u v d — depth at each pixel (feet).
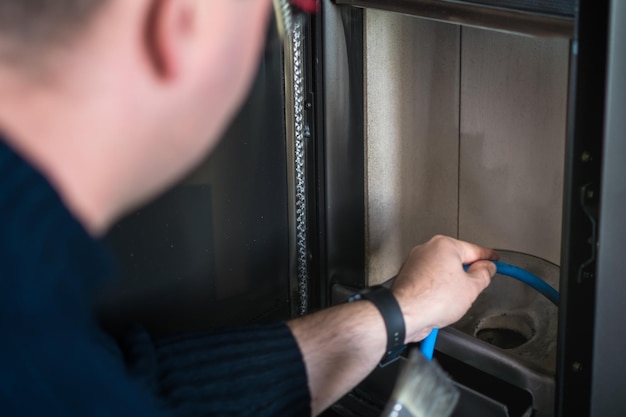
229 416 2.03
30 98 0.90
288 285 3.61
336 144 3.42
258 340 2.23
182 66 0.95
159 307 3.02
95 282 0.99
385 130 3.64
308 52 3.31
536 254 3.55
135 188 1.09
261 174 3.36
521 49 3.37
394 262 3.91
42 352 0.85
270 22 1.69
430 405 1.60
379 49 3.49
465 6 2.63
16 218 0.85
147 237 2.92
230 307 3.34
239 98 1.14
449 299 2.48
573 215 2.31
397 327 2.34
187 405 1.95
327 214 3.47
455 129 3.72
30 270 0.85
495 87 3.51
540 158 3.41
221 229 3.23
